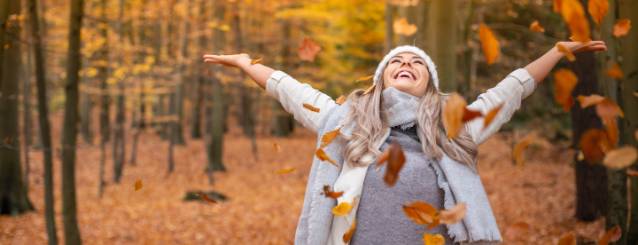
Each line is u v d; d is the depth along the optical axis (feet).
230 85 77.10
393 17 32.30
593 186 31.14
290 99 7.81
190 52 56.70
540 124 57.52
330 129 7.36
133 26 51.34
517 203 39.83
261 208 41.86
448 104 4.89
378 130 7.18
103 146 48.14
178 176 60.23
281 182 56.85
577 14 4.83
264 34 69.62
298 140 87.25
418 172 7.05
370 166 7.07
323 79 61.05
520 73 7.54
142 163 68.54
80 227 33.73
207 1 52.90
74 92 19.92
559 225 30.99
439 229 6.97
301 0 50.83
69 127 19.86
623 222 12.47
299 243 7.27
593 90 28.86
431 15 21.85
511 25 49.85
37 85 18.92
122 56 41.88
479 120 7.32
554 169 53.52
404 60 7.64
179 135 80.02
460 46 43.39
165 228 34.12
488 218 6.93
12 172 35.78
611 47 11.10
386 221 6.92
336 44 59.41
